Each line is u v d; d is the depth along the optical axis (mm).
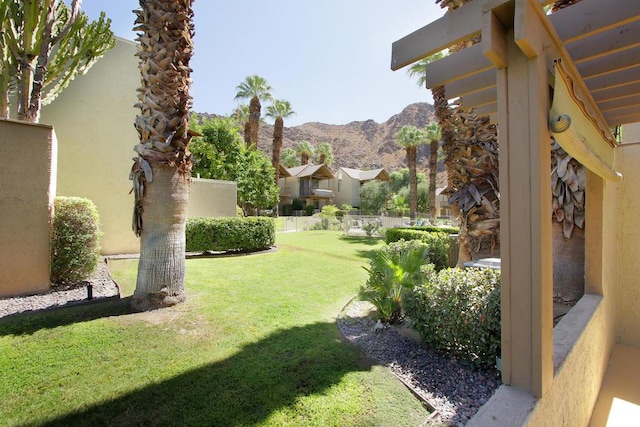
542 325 1503
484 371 2719
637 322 4441
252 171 20812
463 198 5418
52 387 2330
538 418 1469
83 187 7543
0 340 2988
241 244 9109
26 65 5387
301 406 2209
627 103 2756
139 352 2887
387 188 32406
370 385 2514
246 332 3449
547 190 1518
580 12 1794
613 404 3053
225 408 2156
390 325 3816
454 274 3285
